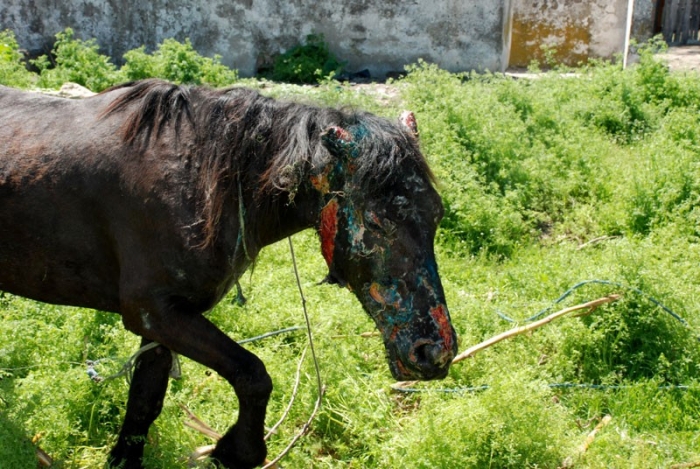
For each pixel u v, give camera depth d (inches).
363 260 133.8
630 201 292.0
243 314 218.5
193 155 142.6
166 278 142.5
